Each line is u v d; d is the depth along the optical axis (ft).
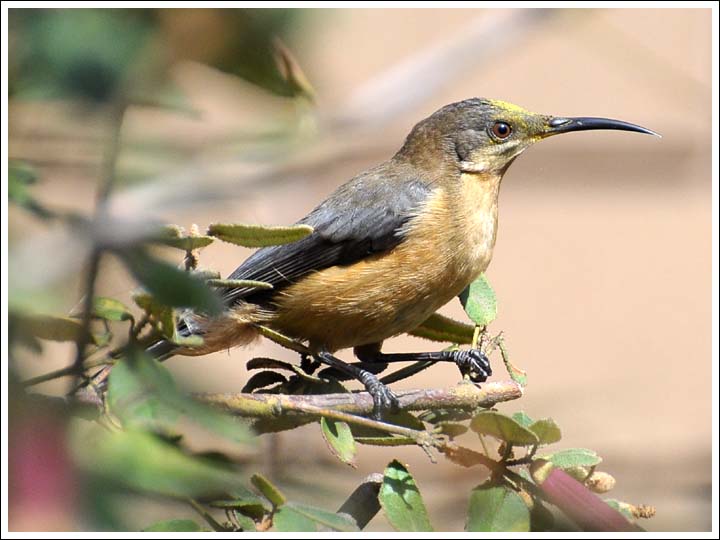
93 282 10.86
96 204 11.00
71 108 10.57
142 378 11.46
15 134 10.93
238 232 15.40
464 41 20.99
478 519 17.26
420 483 20.01
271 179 14.12
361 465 27.35
